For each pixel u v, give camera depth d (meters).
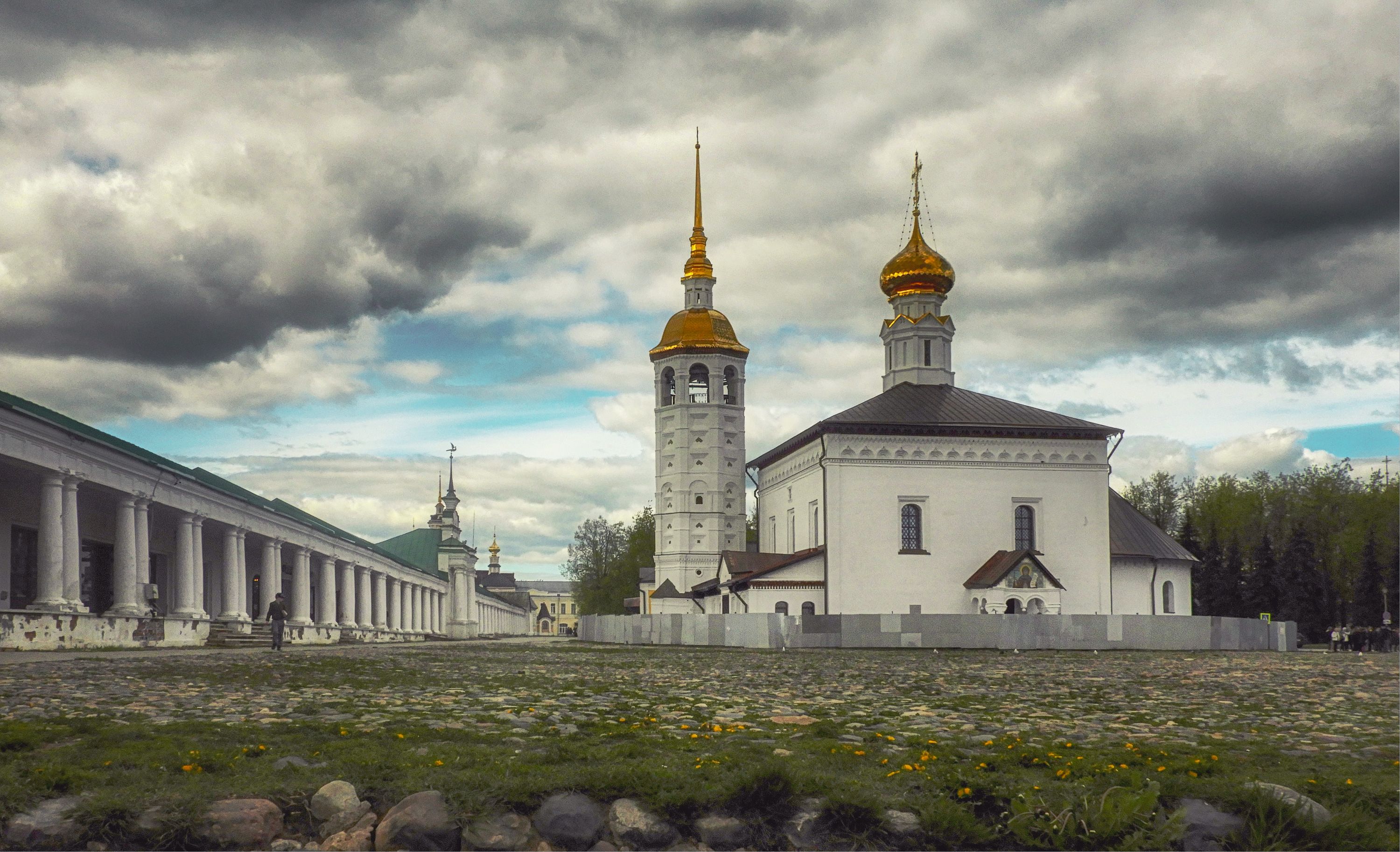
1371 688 24.48
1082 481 71.19
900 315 80.38
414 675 23.97
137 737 11.41
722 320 96.62
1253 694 21.94
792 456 79.50
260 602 62.94
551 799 9.05
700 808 9.09
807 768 10.46
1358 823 8.81
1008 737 13.07
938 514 69.81
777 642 50.72
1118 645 50.66
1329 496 110.88
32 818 8.47
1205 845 8.87
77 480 37.09
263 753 10.65
